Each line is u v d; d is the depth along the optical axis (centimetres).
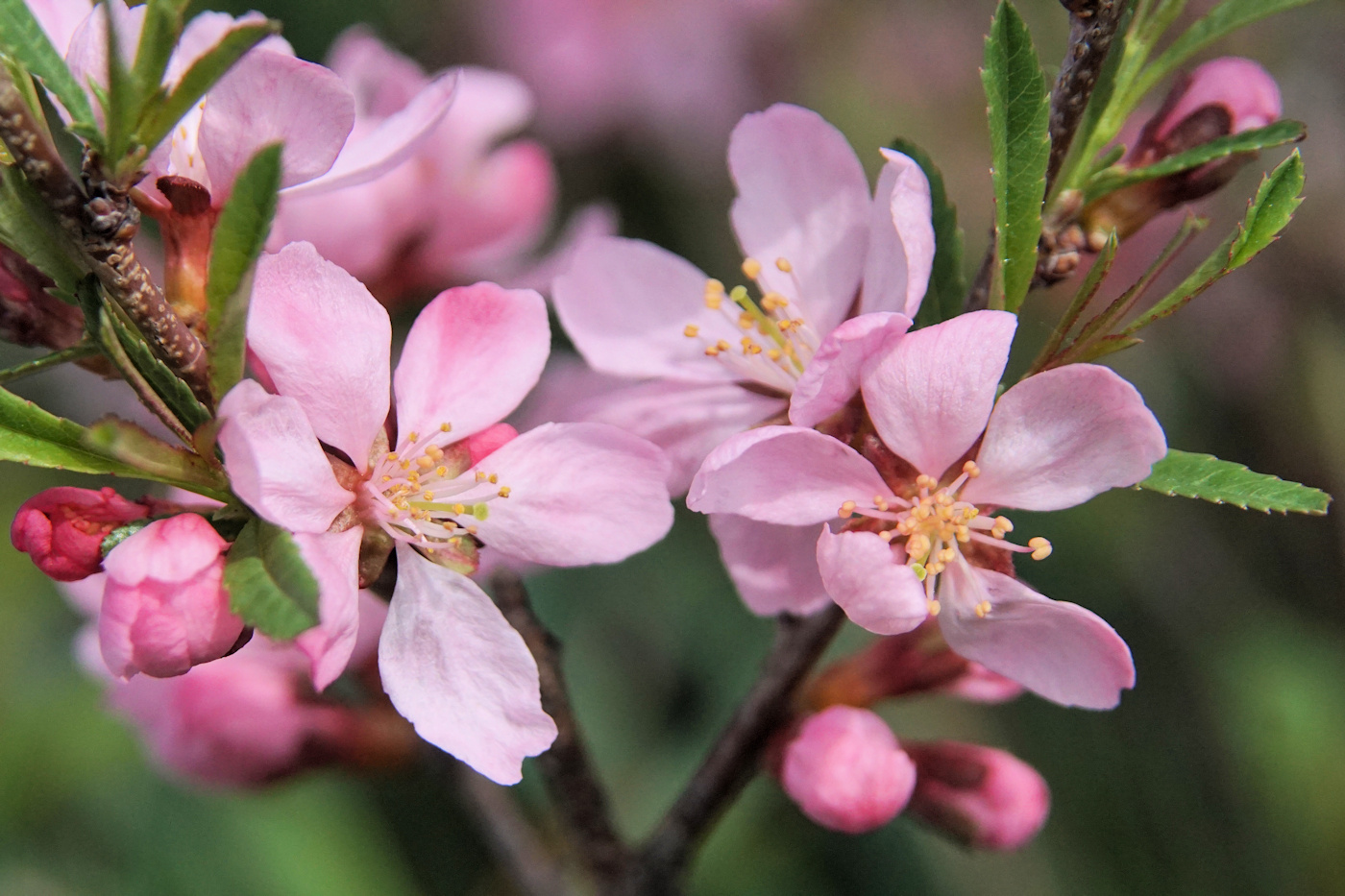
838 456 20
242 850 28
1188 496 20
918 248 20
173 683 23
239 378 19
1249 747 30
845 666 22
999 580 20
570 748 22
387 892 29
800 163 22
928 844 29
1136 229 21
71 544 19
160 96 19
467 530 20
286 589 19
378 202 25
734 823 28
